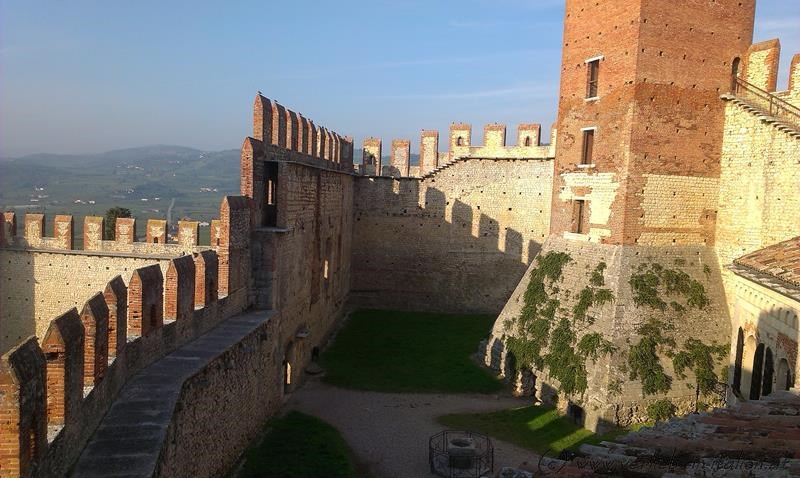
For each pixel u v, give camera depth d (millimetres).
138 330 15148
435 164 44812
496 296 42219
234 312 21797
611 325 23906
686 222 25797
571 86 28297
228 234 20859
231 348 17656
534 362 26281
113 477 10641
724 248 25859
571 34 28250
